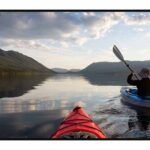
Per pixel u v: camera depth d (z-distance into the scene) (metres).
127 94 7.41
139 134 4.47
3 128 4.85
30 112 6.21
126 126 4.93
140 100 6.62
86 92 9.97
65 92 10.07
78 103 7.39
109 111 6.23
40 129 4.81
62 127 4.02
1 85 13.70
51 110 6.46
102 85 13.48
